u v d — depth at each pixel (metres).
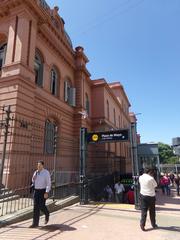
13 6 14.12
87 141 11.81
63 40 19.66
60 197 11.14
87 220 7.38
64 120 18.62
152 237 5.68
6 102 12.14
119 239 5.46
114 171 20.61
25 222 6.72
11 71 12.73
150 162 30.95
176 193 20.12
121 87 39.81
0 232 5.60
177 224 7.18
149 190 6.59
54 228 6.19
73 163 15.17
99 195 15.17
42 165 6.66
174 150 13.52
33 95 13.46
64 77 19.91
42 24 15.93
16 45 13.30
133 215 8.41
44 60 16.47
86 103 24.47
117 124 33.16
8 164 10.34
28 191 10.45
